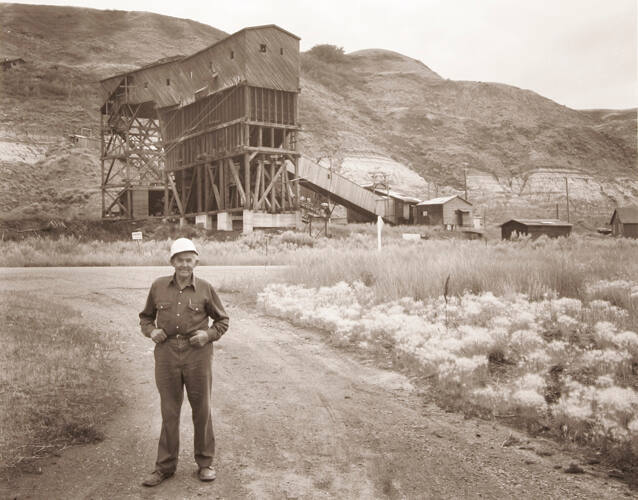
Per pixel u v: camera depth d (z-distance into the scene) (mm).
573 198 155500
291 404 7957
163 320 5555
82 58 179125
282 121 63812
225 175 66062
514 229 72188
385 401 8102
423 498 5215
